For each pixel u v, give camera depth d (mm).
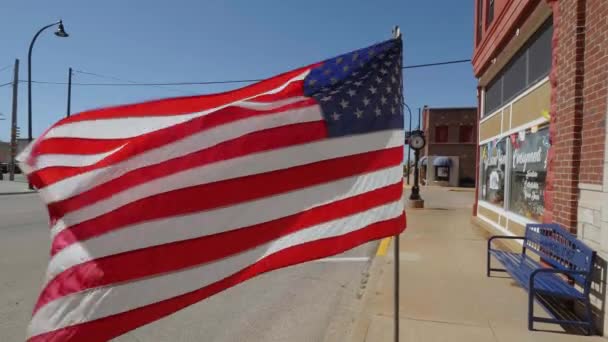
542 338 3830
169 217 2383
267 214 2613
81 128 2488
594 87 4305
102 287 2199
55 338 2119
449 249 7980
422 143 17109
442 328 4055
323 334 4137
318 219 2711
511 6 7855
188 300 2389
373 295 5086
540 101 6719
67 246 2197
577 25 4570
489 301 4859
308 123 2783
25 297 5098
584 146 4500
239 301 5098
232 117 2600
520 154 7875
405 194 27188
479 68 10984
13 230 9922
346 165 2805
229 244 2504
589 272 3941
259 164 2625
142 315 2277
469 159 38156
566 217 4742
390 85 2988
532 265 5180
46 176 2328
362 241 2732
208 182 2490
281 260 2584
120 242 2268
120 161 2336
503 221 8945
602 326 3883
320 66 2928
